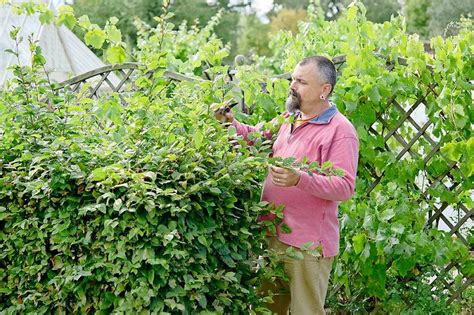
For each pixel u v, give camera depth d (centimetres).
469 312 464
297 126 362
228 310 339
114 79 909
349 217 439
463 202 457
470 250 461
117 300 316
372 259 436
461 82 436
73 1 2055
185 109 371
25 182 338
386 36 467
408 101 455
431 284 452
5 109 368
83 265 322
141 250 310
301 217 352
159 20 374
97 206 312
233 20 2728
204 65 736
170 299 308
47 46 799
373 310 457
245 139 385
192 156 330
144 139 344
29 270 336
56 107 383
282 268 356
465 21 502
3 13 762
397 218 437
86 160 340
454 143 436
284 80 446
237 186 341
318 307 361
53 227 327
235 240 341
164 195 316
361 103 446
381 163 446
